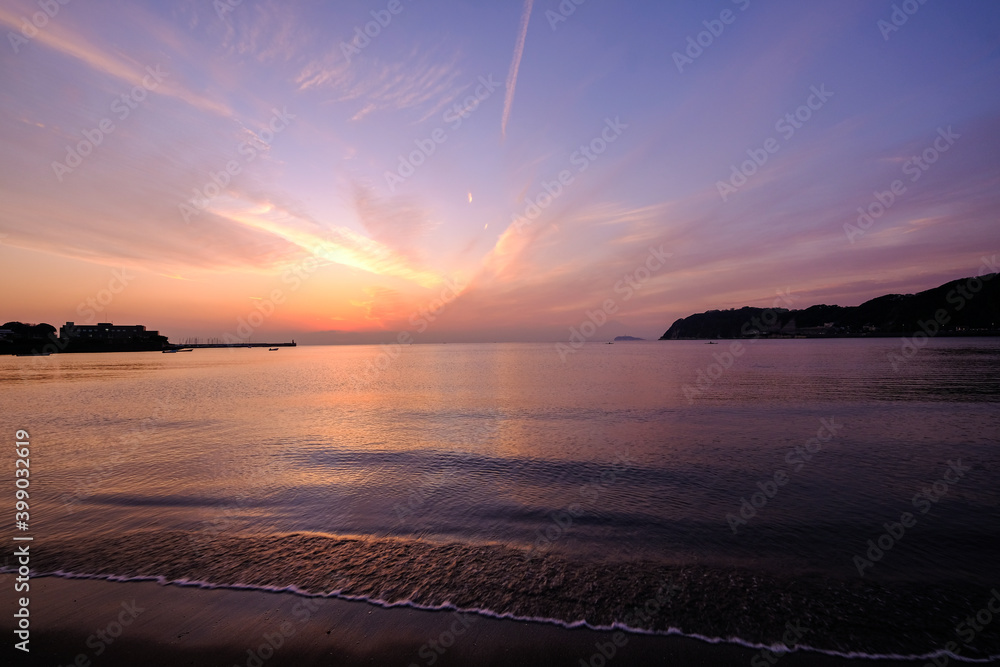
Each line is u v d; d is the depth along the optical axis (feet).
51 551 22.80
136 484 35.24
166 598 18.24
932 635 16.03
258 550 23.00
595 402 85.92
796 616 17.19
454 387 122.31
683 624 16.62
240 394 108.68
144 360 358.43
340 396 103.45
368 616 17.08
